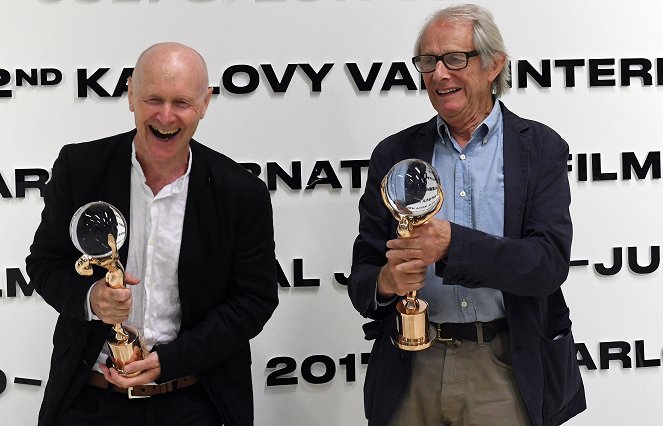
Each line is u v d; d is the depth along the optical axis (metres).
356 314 2.53
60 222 1.88
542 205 1.84
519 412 1.86
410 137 1.98
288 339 2.52
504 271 1.69
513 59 2.53
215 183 1.88
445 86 1.83
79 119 2.41
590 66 2.54
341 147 2.49
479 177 1.88
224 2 2.41
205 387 1.90
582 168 2.56
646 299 2.61
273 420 2.53
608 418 2.63
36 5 2.37
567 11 2.53
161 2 2.40
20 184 2.40
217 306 1.92
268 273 1.95
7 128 2.39
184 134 1.78
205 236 1.88
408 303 1.73
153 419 1.87
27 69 2.38
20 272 2.42
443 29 1.82
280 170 2.47
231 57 2.43
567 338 1.92
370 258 1.95
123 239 1.64
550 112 2.55
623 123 2.57
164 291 1.89
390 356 1.91
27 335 2.44
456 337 1.88
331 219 2.50
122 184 1.87
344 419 2.55
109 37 2.39
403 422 1.93
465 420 1.89
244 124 2.45
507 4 2.51
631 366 2.62
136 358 1.76
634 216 2.59
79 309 1.77
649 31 2.56
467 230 1.69
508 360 1.88
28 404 2.46
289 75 2.45
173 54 1.75
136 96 1.75
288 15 2.44
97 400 1.88
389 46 2.48
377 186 1.98
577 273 2.58
